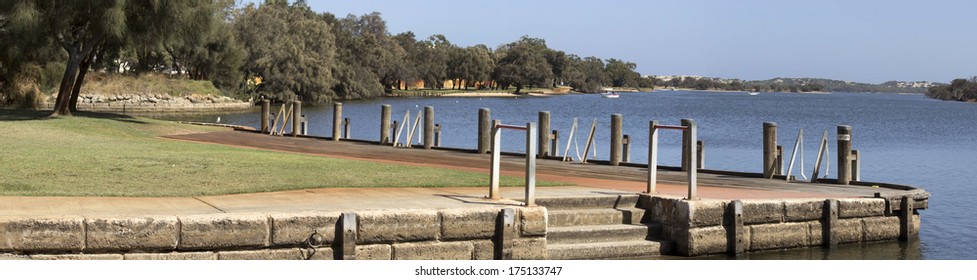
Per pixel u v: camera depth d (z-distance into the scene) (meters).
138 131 32.59
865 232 16.42
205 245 11.34
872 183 18.84
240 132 35.03
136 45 40.84
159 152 21.00
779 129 72.00
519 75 190.25
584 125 71.69
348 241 11.89
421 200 13.99
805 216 15.72
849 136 19.09
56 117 37.75
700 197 15.73
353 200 13.86
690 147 14.71
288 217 11.71
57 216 10.91
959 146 49.12
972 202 22.81
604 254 13.90
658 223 14.91
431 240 12.54
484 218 12.84
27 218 10.65
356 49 137.38
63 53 50.72
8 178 14.86
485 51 194.88
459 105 112.44
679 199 14.62
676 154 38.53
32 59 49.25
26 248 10.58
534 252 13.14
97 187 14.25
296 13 117.50
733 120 86.12
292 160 19.97
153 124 36.31
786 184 19.16
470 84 196.50
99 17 37.97
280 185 15.31
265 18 97.75
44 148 21.23
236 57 87.75
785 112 115.31
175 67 87.19
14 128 29.23
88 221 10.82
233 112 77.50
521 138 46.84
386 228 12.22
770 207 15.23
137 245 11.05
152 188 14.44
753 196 16.31
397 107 97.06
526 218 13.06
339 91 117.69
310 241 11.80
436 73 170.62
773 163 20.48
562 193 15.34
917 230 17.17
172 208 12.43
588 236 14.05
